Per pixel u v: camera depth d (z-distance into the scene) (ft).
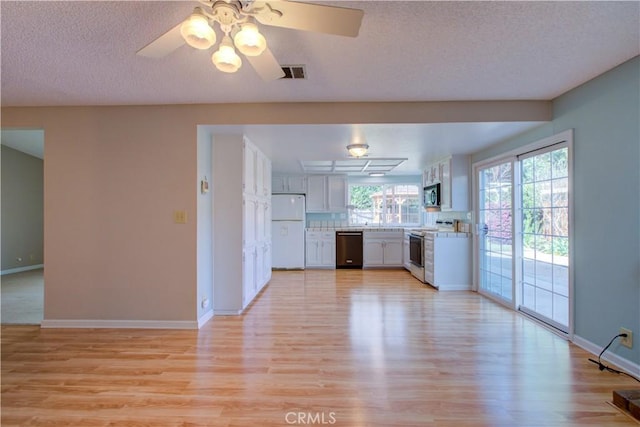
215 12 4.81
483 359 8.32
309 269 22.06
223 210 12.07
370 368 7.86
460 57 7.34
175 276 10.60
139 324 10.59
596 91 8.39
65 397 6.65
